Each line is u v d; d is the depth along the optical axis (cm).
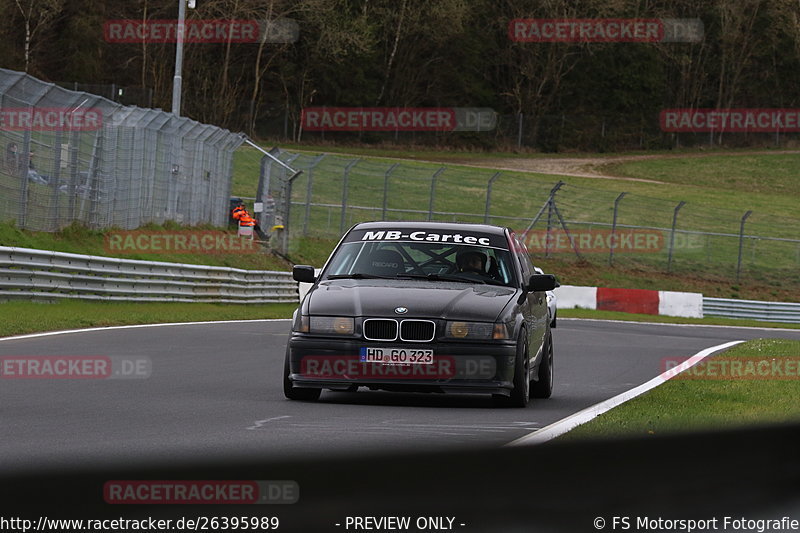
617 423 2844
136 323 7038
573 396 4016
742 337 9331
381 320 3353
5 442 2384
